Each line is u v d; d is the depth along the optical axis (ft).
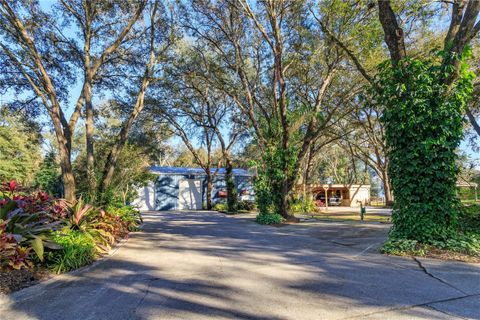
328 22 44.80
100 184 37.04
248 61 60.85
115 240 27.78
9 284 14.87
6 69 37.68
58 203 23.79
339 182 147.23
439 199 22.17
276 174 48.47
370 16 41.75
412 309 11.95
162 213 71.15
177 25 44.70
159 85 61.11
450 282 15.20
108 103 58.13
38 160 110.42
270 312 11.85
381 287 14.58
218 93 73.46
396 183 23.53
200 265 19.43
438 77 22.88
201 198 90.17
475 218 25.57
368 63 47.75
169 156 141.49
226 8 50.21
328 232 34.53
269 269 18.16
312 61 49.49
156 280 16.30
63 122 35.99
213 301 13.12
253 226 41.93
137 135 77.25
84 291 14.67
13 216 17.26
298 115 50.70
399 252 21.27
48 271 17.31
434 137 22.58
